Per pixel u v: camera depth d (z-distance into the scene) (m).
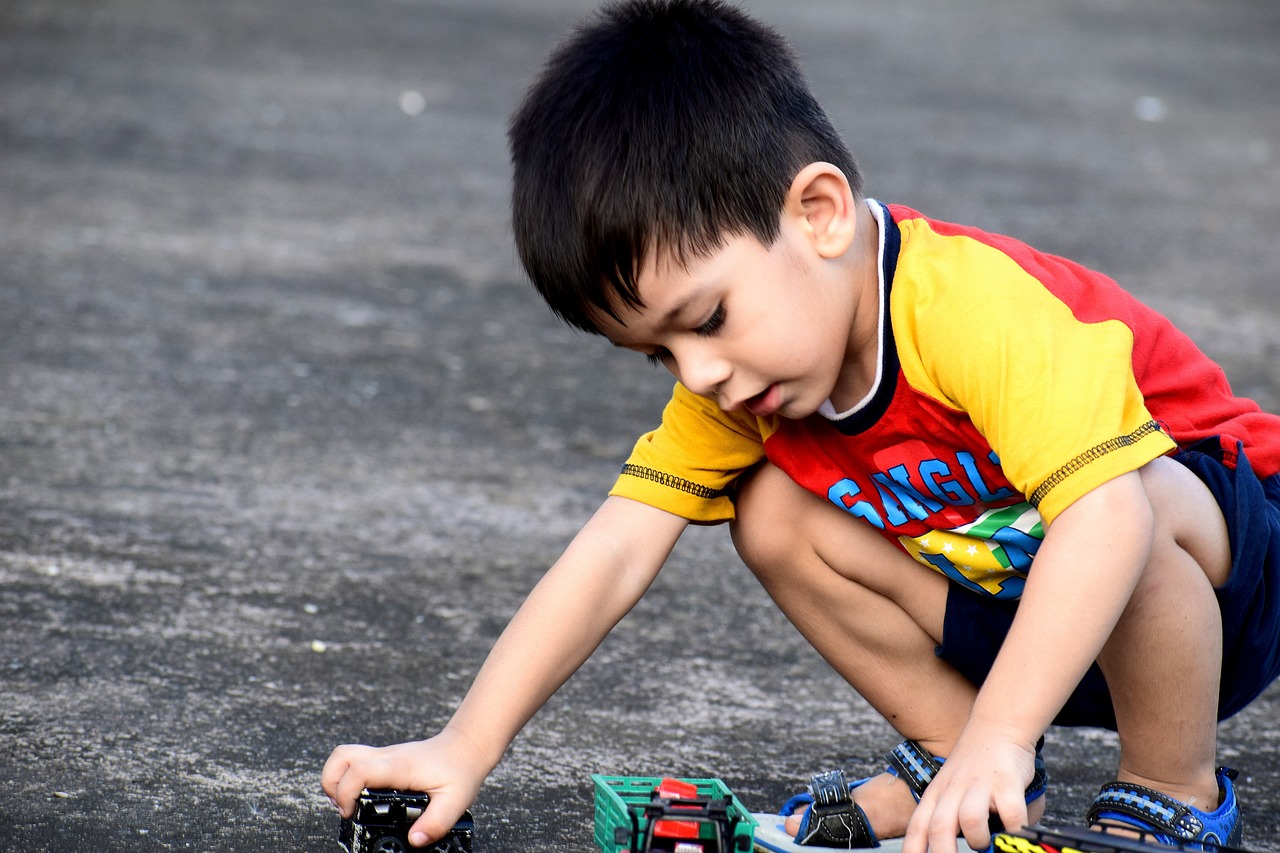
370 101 14.74
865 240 2.92
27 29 16.95
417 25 20.39
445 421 6.32
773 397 2.87
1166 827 2.91
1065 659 2.62
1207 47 24.23
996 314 2.77
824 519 3.18
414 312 8.05
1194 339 8.18
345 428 6.11
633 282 2.76
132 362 6.72
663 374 7.32
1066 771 3.68
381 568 4.68
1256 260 10.39
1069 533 2.65
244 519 5.01
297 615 4.26
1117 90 18.98
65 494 5.09
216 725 3.54
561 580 3.12
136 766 3.29
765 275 2.77
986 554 3.07
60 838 2.94
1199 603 2.87
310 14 20.62
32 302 7.50
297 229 9.73
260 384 6.58
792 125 2.88
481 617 4.36
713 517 3.24
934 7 27.61
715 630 4.45
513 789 3.35
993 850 2.97
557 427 6.37
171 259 8.66
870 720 3.91
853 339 2.93
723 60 2.85
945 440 2.95
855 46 21.23
